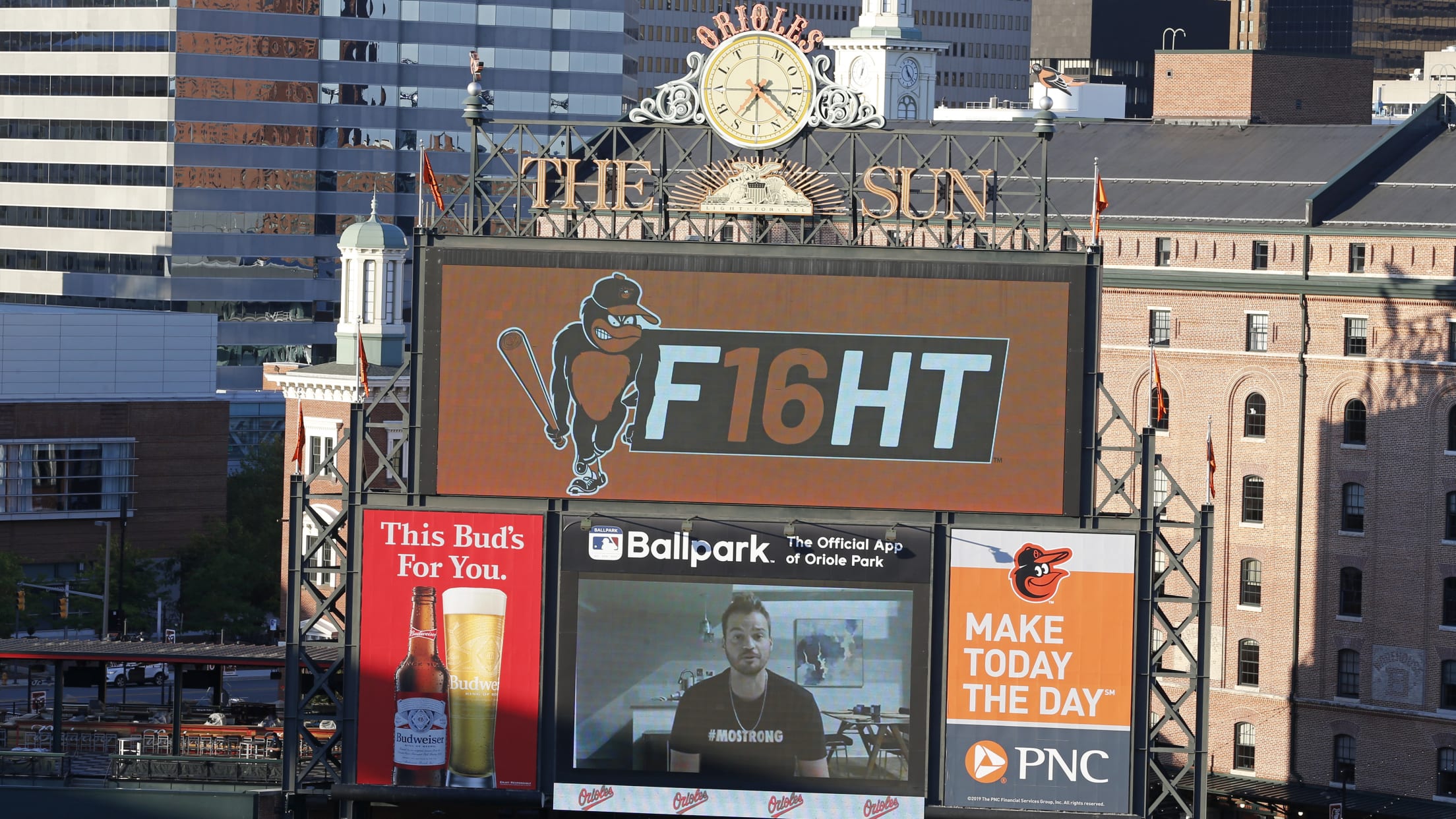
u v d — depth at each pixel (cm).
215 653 12475
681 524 10456
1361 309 14150
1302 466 14425
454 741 10581
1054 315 10444
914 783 10388
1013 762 10406
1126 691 10381
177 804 11681
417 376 10744
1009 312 10456
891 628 10406
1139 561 10438
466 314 10631
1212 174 15562
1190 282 14775
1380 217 14388
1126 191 15712
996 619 10412
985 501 10500
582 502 10581
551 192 17162
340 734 10675
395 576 10594
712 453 10575
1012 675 10412
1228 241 14675
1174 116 17575
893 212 10856
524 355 10631
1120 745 10394
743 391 10569
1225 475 14750
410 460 10812
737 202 10938
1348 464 14262
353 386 15675
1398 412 14012
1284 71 17400
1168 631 10538
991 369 10475
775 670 10431
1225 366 14700
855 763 10412
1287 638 14525
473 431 10644
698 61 11000
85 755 12650
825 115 10956
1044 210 10644
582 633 10500
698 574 10462
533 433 10631
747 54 10975
